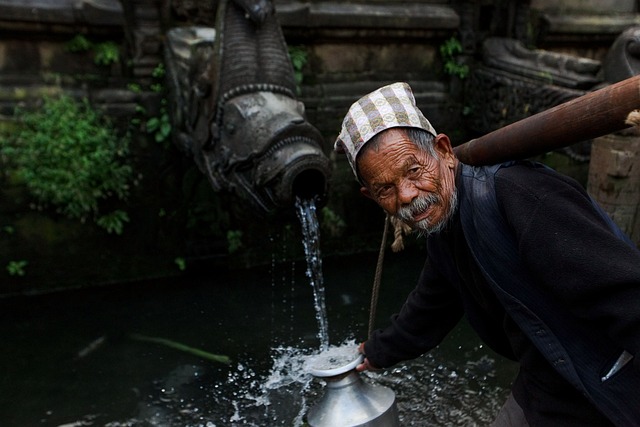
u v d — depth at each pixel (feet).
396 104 4.08
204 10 14.89
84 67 14.15
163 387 10.65
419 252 17.61
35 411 9.88
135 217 15.06
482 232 3.93
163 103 14.70
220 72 11.04
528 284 3.86
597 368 3.78
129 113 14.44
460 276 4.63
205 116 11.65
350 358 5.76
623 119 3.30
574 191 3.76
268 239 16.46
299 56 16.02
